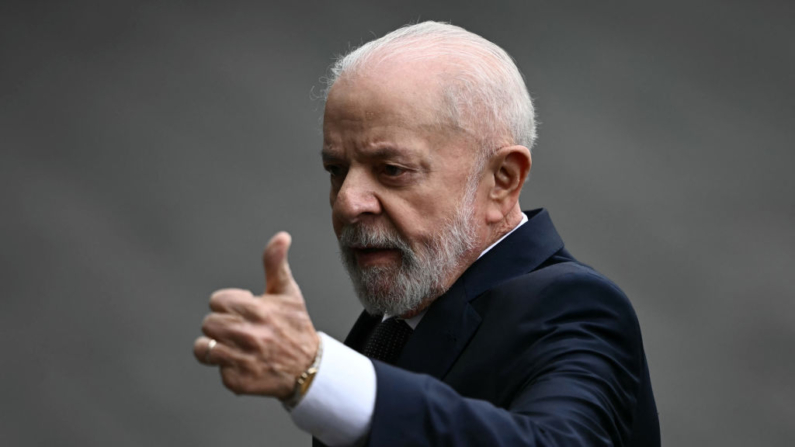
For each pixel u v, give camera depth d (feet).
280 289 13.88
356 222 19.13
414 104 18.99
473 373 18.15
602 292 18.22
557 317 17.85
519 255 20.11
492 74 19.92
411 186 19.03
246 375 13.51
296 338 13.75
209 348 13.48
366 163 19.13
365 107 19.04
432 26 20.29
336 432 14.01
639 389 18.17
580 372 16.26
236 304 13.51
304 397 13.79
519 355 17.74
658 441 19.72
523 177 20.25
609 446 15.29
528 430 14.29
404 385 14.08
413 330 20.31
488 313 18.92
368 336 23.43
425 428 13.89
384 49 19.62
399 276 19.27
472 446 13.92
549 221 21.12
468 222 19.63
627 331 18.04
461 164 19.43
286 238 13.74
